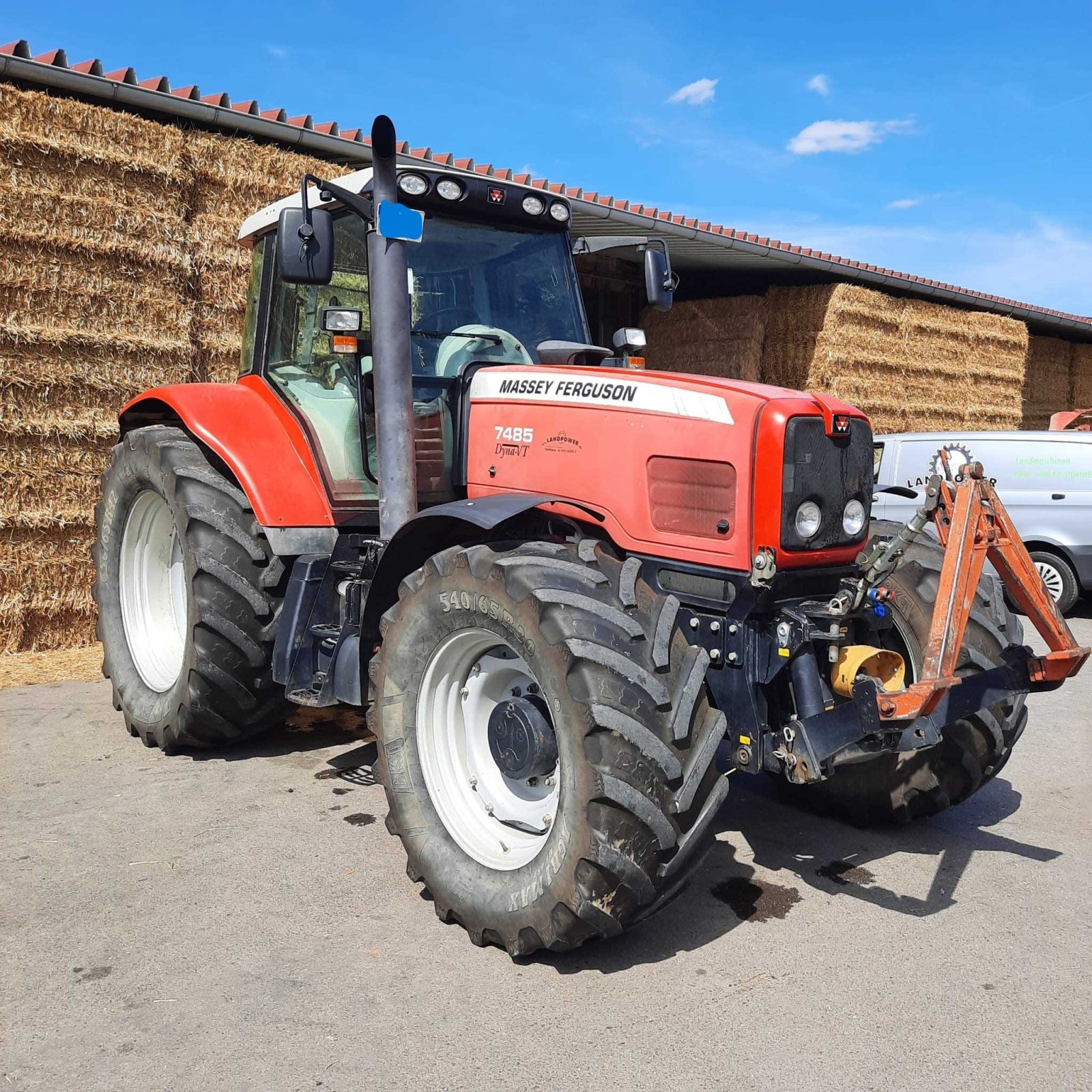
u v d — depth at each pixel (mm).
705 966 2715
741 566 2828
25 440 5887
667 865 2520
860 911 3051
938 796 3539
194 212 6465
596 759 2457
